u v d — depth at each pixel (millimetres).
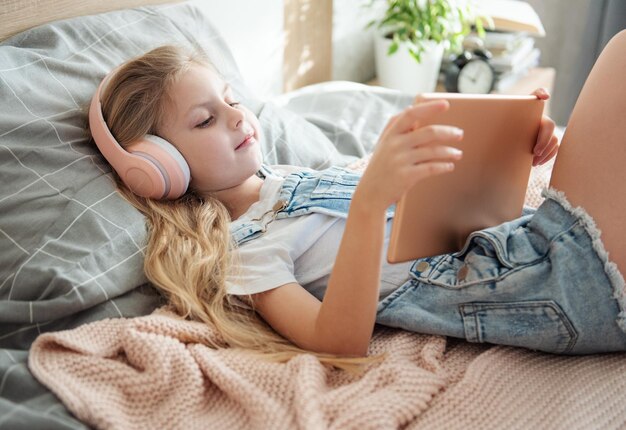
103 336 862
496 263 911
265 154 1358
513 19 2221
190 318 966
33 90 1104
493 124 856
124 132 1093
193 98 1102
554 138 1014
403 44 2195
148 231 1033
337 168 1183
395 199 785
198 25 1524
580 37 2541
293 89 2150
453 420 786
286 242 1039
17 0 1207
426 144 786
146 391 802
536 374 868
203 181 1135
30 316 886
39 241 970
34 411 738
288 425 741
